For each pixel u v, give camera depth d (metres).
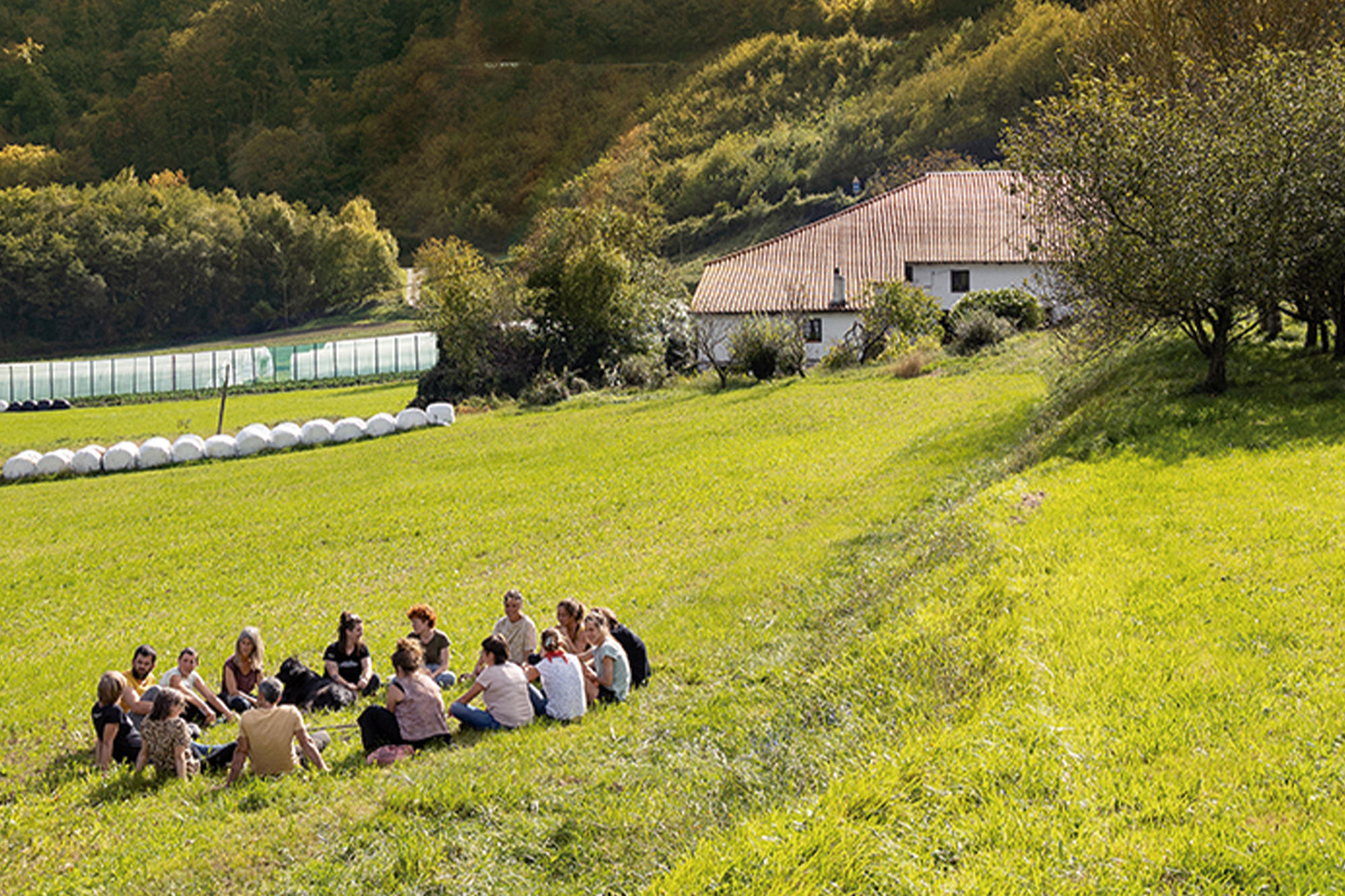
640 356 52.84
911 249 56.38
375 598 18.23
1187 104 18.09
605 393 47.94
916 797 5.99
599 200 154.75
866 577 13.00
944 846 5.41
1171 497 11.64
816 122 162.50
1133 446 14.70
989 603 9.27
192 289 163.12
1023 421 22.33
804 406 33.78
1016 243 54.59
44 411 80.12
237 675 12.89
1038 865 5.07
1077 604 8.73
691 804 6.90
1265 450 13.10
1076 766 5.97
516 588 17.55
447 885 6.57
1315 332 17.95
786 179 139.62
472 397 53.53
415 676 10.08
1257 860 4.91
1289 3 23.69
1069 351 22.12
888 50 180.12
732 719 8.91
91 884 7.80
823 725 7.82
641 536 20.19
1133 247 16.75
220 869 7.56
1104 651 7.66
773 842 5.66
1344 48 18.11
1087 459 14.79
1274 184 15.62
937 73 150.38
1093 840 5.21
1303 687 6.65
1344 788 5.45
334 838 7.72
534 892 6.26
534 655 12.16
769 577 14.88
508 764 8.64
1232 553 9.50
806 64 186.12
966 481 17.67
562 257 58.38
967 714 6.98
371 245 167.62
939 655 8.22
